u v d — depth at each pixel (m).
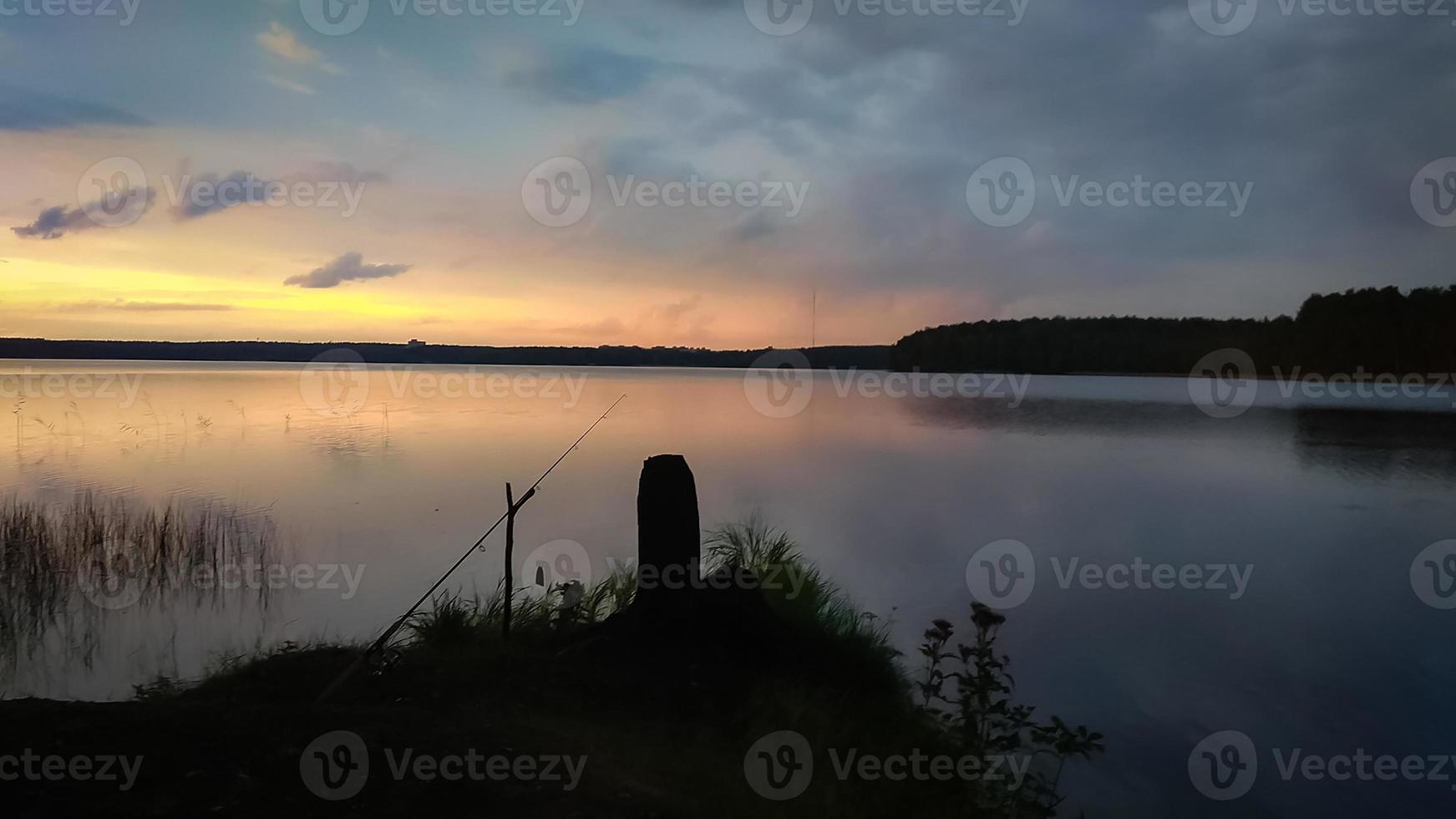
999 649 8.90
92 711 3.58
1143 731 6.91
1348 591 11.84
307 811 3.03
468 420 39.25
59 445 27.59
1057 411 56.09
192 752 3.33
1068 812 5.52
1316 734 6.96
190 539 12.99
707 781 3.82
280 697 4.62
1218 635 9.60
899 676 6.52
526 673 4.87
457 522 14.88
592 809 3.28
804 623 6.68
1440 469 26.27
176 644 8.41
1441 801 5.80
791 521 16.17
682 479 5.61
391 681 4.64
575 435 32.22
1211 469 26.23
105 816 2.84
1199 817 5.47
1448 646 9.21
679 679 5.02
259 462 23.80
